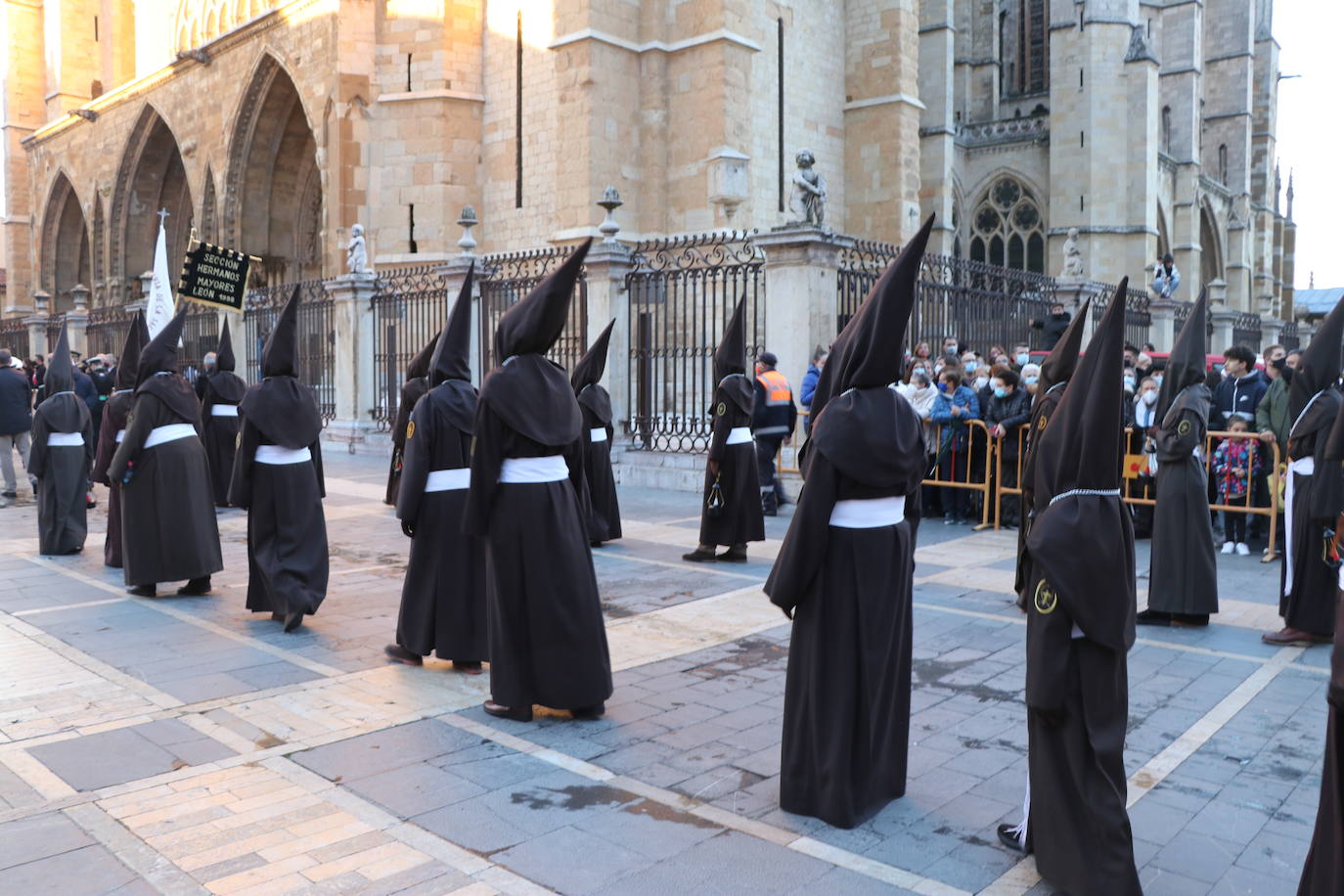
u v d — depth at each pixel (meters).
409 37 26.17
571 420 5.38
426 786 4.47
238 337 22.97
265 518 7.09
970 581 8.82
